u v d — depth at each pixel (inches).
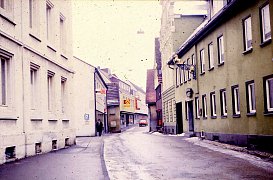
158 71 2018.9
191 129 1222.3
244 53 714.8
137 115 4630.9
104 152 693.3
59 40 808.3
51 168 446.9
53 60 735.1
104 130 2365.9
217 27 876.6
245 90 716.0
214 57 908.0
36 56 639.1
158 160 547.8
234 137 776.9
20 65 562.6
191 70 1086.4
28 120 581.9
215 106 935.0
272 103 622.5
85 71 1702.8
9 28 526.9
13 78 535.5
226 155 596.1
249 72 697.0
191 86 1152.2
